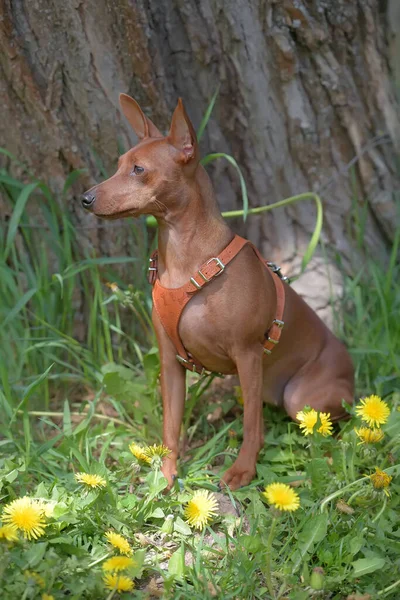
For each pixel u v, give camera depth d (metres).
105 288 2.34
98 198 2.02
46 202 2.31
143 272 2.34
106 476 2.01
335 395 2.19
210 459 2.12
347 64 2.35
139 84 2.28
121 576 1.87
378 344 2.35
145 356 2.21
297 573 1.94
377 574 1.93
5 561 1.86
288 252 2.39
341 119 2.37
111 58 2.25
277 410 2.26
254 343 2.09
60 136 2.27
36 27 2.22
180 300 2.06
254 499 2.03
